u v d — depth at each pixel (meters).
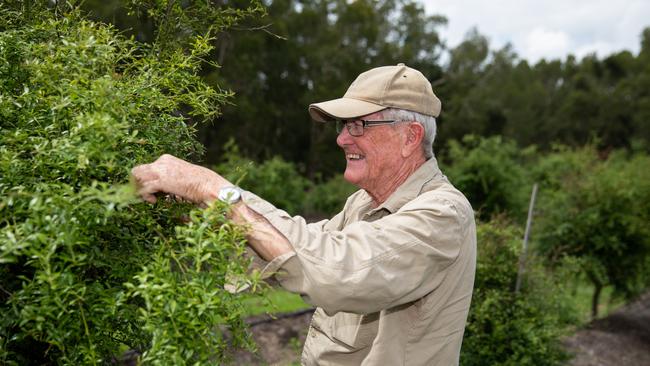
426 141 1.91
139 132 1.42
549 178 9.95
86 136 1.12
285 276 1.41
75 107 1.27
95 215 1.13
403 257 1.49
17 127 1.36
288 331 6.34
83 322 1.24
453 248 1.59
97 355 1.27
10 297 1.20
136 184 1.29
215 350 1.15
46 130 1.27
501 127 41.16
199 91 1.55
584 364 6.73
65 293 1.12
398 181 1.92
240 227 1.29
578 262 7.12
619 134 45.00
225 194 1.35
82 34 1.38
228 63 22.03
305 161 28.70
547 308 4.94
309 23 28.28
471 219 1.75
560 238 8.12
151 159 1.45
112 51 1.44
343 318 1.88
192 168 1.38
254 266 1.45
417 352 1.71
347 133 1.92
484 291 4.66
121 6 1.98
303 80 29.08
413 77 1.86
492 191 8.77
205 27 1.99
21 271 1.37
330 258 1.41
